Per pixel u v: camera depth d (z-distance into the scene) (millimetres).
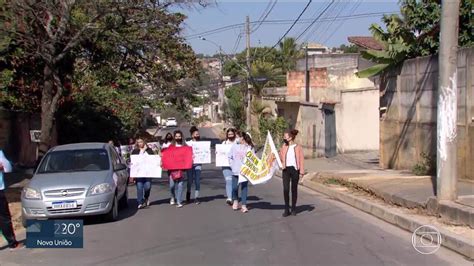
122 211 14352
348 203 14961
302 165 12922
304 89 40750
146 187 14898
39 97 25531
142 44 21656
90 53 25625
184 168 14773
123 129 33625
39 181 12297
